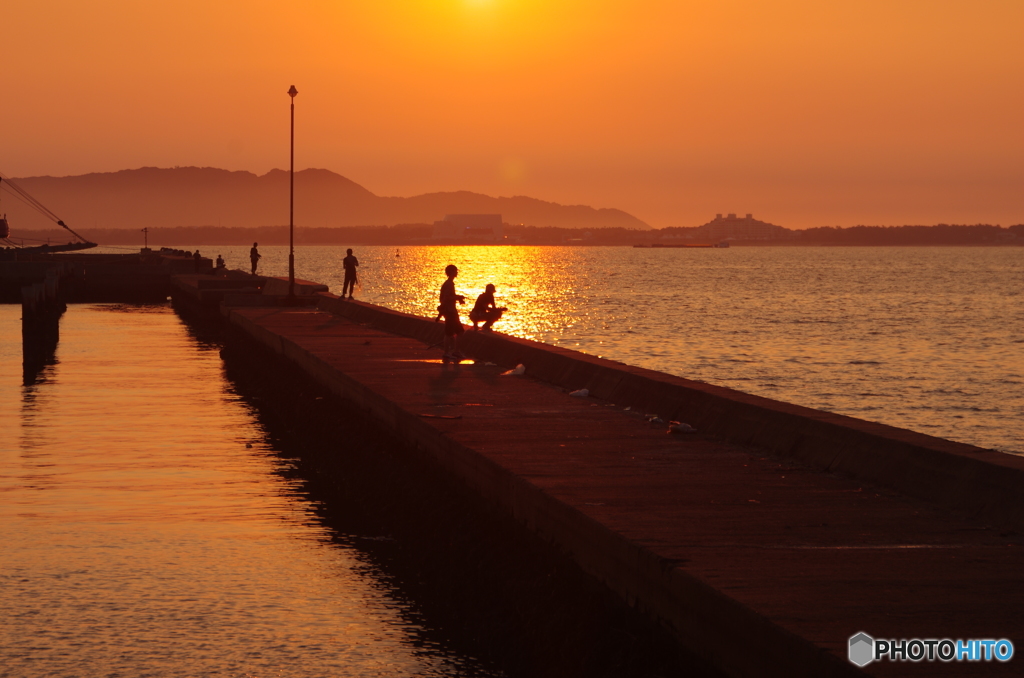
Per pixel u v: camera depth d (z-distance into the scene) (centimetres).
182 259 8831
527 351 2388
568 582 1048
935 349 5819
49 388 3073
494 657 1019
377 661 998
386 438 1883
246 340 3928
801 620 736
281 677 946
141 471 1898
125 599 1153
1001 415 3647
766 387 4259
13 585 1195
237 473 1900
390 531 1496
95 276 7756
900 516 1045
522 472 1247
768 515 1044
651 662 855
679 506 1080
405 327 3341
